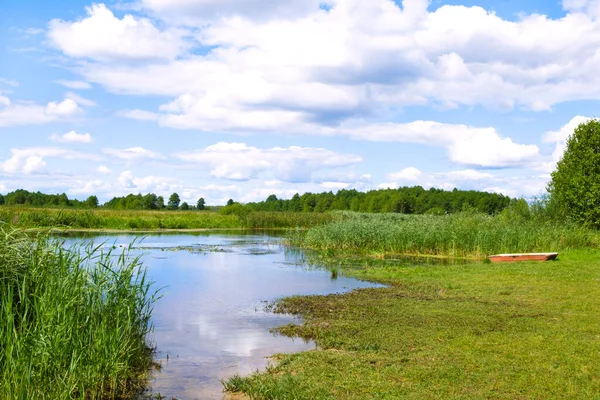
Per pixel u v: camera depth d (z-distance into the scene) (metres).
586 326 8.97
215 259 21.05
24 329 6.24
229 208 53.44
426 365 6.91
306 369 6.89
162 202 77.62
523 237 22.66
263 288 14.27
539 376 6.40
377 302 11.65
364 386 6.18
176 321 10.33
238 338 9.04
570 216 30.31
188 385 6.78
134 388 6.69
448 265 18.97
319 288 14.23
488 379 6.34
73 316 6.77
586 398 5.73
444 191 78.44
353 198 88.81
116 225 38.72
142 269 17.75
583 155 30.83
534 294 12.22
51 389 5.87
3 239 7.44
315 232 27.64
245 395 6.39
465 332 8.63
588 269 16.55
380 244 23.80
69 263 7.69
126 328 7.50
